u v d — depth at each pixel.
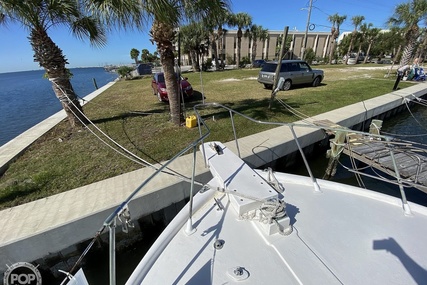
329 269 1.41
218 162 2.28
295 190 2.17
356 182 4.85
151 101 9.41
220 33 24.52
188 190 3.46
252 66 29.66
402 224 1.75
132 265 3.30
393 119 8.73
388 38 28.19
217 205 1.95
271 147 4.49
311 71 10.75
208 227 1.75
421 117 8.88
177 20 4.45
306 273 1.38
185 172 3.56
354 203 1.98
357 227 1.72
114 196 3.03
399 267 1.42
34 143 5.09
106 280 3.14
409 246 1.56
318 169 5.43
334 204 1.98
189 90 8.76
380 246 1.56
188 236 1.69
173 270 1.46
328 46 45.03
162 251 1.60
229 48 38.09
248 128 5.54
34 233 2.45
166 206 3.33
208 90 11.23
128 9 3.84
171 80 5.38
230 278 1.38
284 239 1.61
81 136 5.42
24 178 3.64
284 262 1.45
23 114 10.95
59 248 2.65
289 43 30.81
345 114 6.45
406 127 7.90
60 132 5.72
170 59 5.14
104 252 3.11
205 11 4.56
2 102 14.78
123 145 4.78
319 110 6.97
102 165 3.97
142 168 3.79
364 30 30.70
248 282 1.35
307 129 5.35
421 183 3.62
